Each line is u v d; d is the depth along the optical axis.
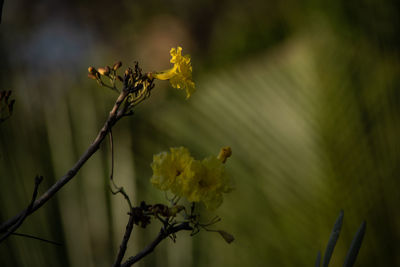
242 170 2.76
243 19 6.03
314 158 2.72
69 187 2.22
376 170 2.64
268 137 2.83
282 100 2.91
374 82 2.91
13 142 2.13
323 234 2.57
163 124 2.97
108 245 2.21
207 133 2.93
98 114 2.55
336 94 2.87
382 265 2.50
